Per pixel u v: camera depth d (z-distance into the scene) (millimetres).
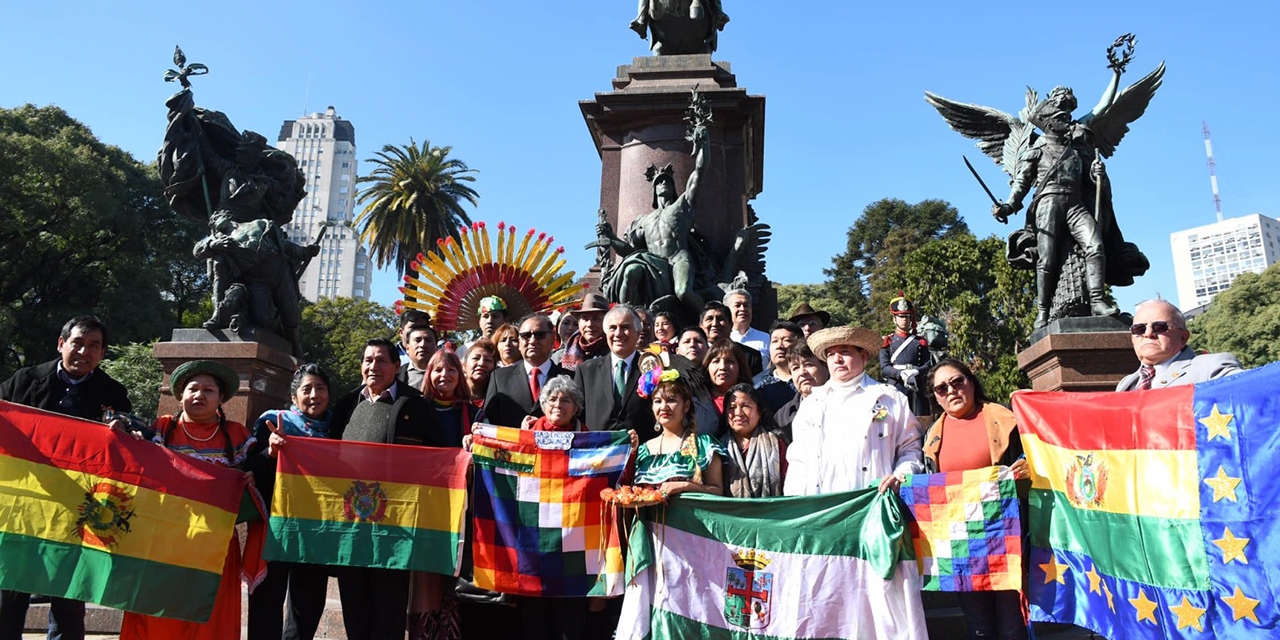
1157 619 4188
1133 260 10086
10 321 31438
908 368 8461
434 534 5066
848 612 4660
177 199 11547
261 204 11750
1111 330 9492
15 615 4918
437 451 5191
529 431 5188
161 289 38156
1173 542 4195
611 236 10641
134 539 4898
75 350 5383
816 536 4762
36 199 31969
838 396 5070
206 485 5074
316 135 179375
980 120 11430
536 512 5070
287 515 5023
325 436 5555
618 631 4809
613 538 4992
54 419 4984
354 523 5039
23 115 35906
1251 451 4066
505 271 9555
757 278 11391
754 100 11781
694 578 4828
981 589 4543
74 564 4820
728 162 11906
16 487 4840
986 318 34688
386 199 44125
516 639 5570
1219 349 57531
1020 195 10508
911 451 4922
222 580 5145
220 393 5316
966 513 4641
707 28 12992
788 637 4652
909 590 4598
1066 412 4684
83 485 4926
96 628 6941
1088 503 4527
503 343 6512
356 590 5102
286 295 11086
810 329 7727
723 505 4867
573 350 7082
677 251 10453
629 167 11883
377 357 5398
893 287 41000
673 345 7172
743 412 5164
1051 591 4594
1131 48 10961
